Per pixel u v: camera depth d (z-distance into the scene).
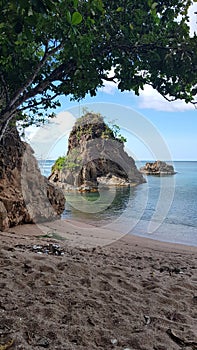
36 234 9.38
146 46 3.85
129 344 2.47
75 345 2.37
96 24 3.53
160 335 2.66
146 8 3.79
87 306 3.10
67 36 2.84
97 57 3.87
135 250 8.55
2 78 4.09
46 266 4.22
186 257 8.03
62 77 4.02
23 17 2.23
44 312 2.87
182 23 3.84
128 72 4.07
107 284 3.85
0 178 10.83
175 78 4.04
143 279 4.33
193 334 2.72
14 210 10.50
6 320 2.64
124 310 3.12
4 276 3.75
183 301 3.58
